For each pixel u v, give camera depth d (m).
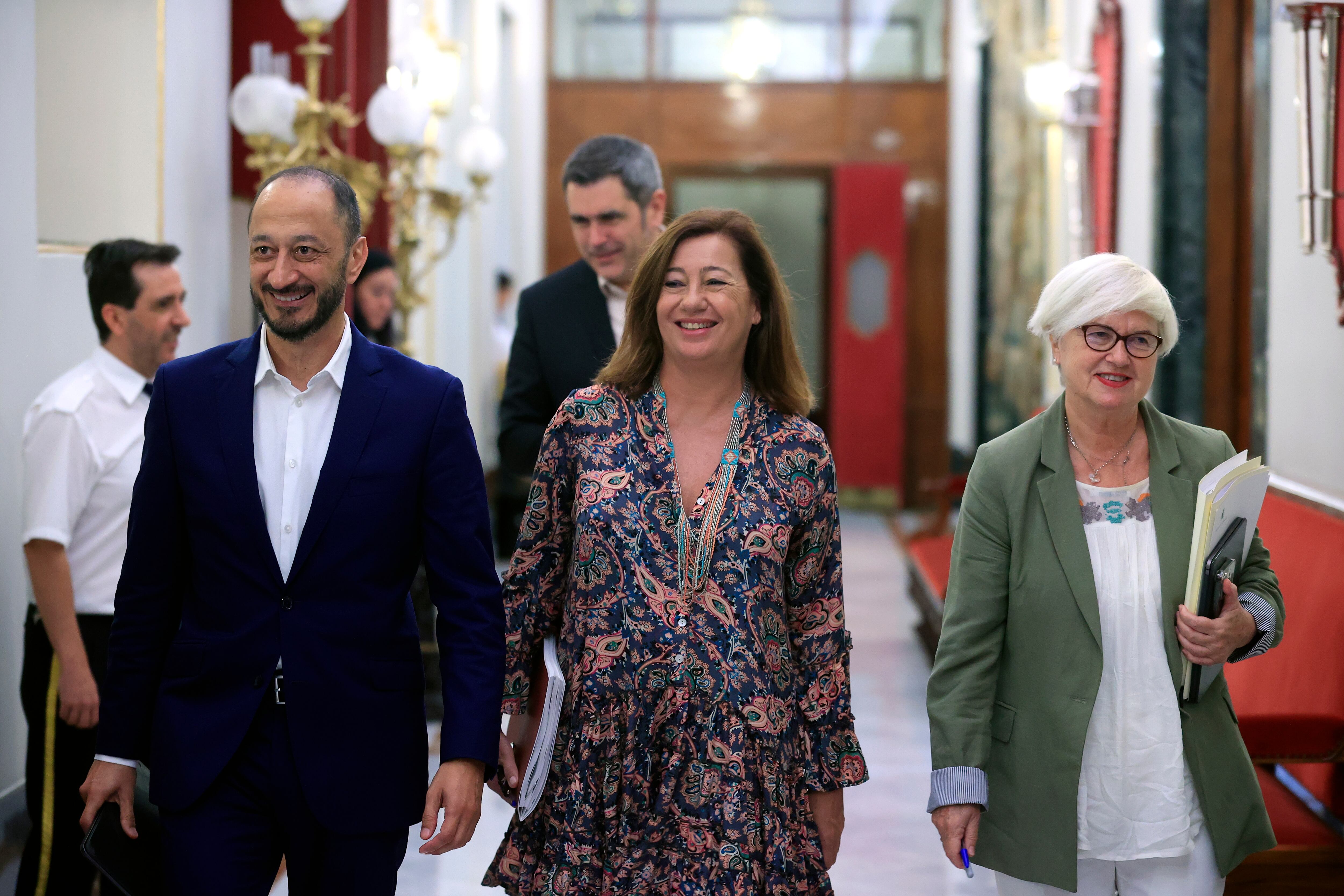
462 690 3.11
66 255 6.10
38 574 4.46
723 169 18.55
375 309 8.09
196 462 3.12
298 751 3.07
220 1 7.79
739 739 3.06
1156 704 3.24
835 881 5.69
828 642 3.28
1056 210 11.74
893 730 8.03
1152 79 8.16
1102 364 3.23
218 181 7.75
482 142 9.45
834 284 18.20
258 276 3.06
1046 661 3.28
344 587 3.12
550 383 4.77
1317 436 5.61
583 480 3.22
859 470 18.27
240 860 3.08
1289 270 5.94
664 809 3.05
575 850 3.06
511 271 16.78
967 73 17.08
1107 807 3.23
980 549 3.39
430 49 9.23
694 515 3.19
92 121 6.84
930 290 18.45
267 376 3.18
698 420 3.30
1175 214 7.95
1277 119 6.06
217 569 3.12
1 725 5.02
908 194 18.39
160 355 4.79
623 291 4.80
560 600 3.35
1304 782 5.11
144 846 3.23
